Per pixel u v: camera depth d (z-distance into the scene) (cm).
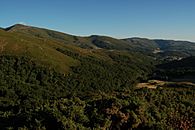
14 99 12350
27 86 13912
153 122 2917
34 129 2636
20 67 15425
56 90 14675
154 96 3481
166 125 2919
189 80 14612
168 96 3603
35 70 15612
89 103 3209
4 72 14738
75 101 3212
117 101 3066
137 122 2900
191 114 3238
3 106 8006
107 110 2933
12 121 2944
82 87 16088
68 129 2611
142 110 3009
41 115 2788
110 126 2842
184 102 3491
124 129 2877
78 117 2792
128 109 2983
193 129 3066
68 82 15938
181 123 3064
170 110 3197
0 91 12925
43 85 14838
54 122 2702
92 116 2862
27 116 2841
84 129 2658
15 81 14038
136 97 3316
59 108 2956
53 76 15838
